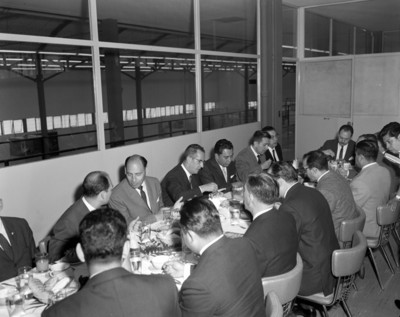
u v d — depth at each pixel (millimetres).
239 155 4363
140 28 5164
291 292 2006
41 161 3703
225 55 6035
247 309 1591
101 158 4277
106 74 4754
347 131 4867
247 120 6789
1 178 3402
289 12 7402
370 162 3357
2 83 7684
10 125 4133
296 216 2379
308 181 3963
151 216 2932
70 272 2059
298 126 7852
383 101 6945
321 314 2807
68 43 3926
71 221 2434
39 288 1840
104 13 4414
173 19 5543
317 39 7496
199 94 5688
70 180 3969
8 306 1704
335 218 2869
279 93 6746
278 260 2006
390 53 6793
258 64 6672
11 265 2389
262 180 2111
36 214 3688
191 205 1669
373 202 3270
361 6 7086
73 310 1242
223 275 1570
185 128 5906
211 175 3951
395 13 6777
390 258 3863
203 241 1641
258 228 2043
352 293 3188
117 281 1291
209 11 5852
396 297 3123
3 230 2436
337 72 7309
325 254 2389
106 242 1298
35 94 7664
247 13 6602
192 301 1547
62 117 4352
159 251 2316
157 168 5000
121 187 3113
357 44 7121
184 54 5555
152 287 1330
